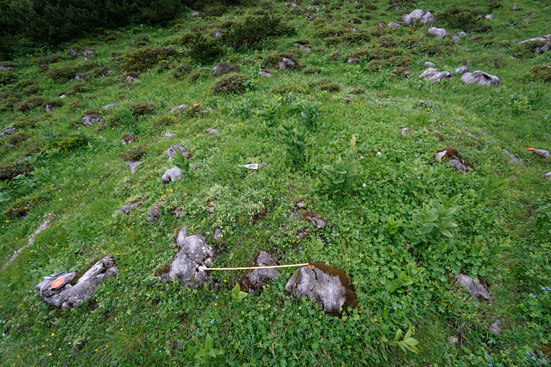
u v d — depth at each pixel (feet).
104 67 59.93
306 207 18.42
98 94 51.16
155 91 47.88
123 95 48.85
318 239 16.43
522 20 66.64
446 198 16.03
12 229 25.89
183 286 15.48
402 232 16.43
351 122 27.58
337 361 12.23
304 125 27.27
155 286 15.84
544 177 21.42
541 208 17.76
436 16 72.13
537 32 59.72
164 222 18.97
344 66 51.06
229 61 52.54
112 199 23.79
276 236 16.71
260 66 47.91
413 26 68.90
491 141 25.18
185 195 20.29
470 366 11.66
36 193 29.27
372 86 40.75
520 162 23.53
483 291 13.87
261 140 25.98
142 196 22.36
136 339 13.97
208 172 22.15
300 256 15.74
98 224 20.98
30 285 18.29
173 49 61.98
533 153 24.73
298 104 30.96
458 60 50.31
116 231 19.89
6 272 20.04
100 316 15.17
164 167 25.36
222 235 16.94
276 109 29.71
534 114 31.14
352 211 17.99
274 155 23.50
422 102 32.96
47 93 53.93
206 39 58.03
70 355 14.15
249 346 12.99
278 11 83.15
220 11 84.38
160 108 41.83
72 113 46.26
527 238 16.37
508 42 56.54
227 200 18.89
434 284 14.07
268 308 14.10
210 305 14.64
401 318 13.08
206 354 11.53
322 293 13.78
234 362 12.57
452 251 15.08
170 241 17.71
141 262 16.98
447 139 24.40
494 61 48.85
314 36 64.85
